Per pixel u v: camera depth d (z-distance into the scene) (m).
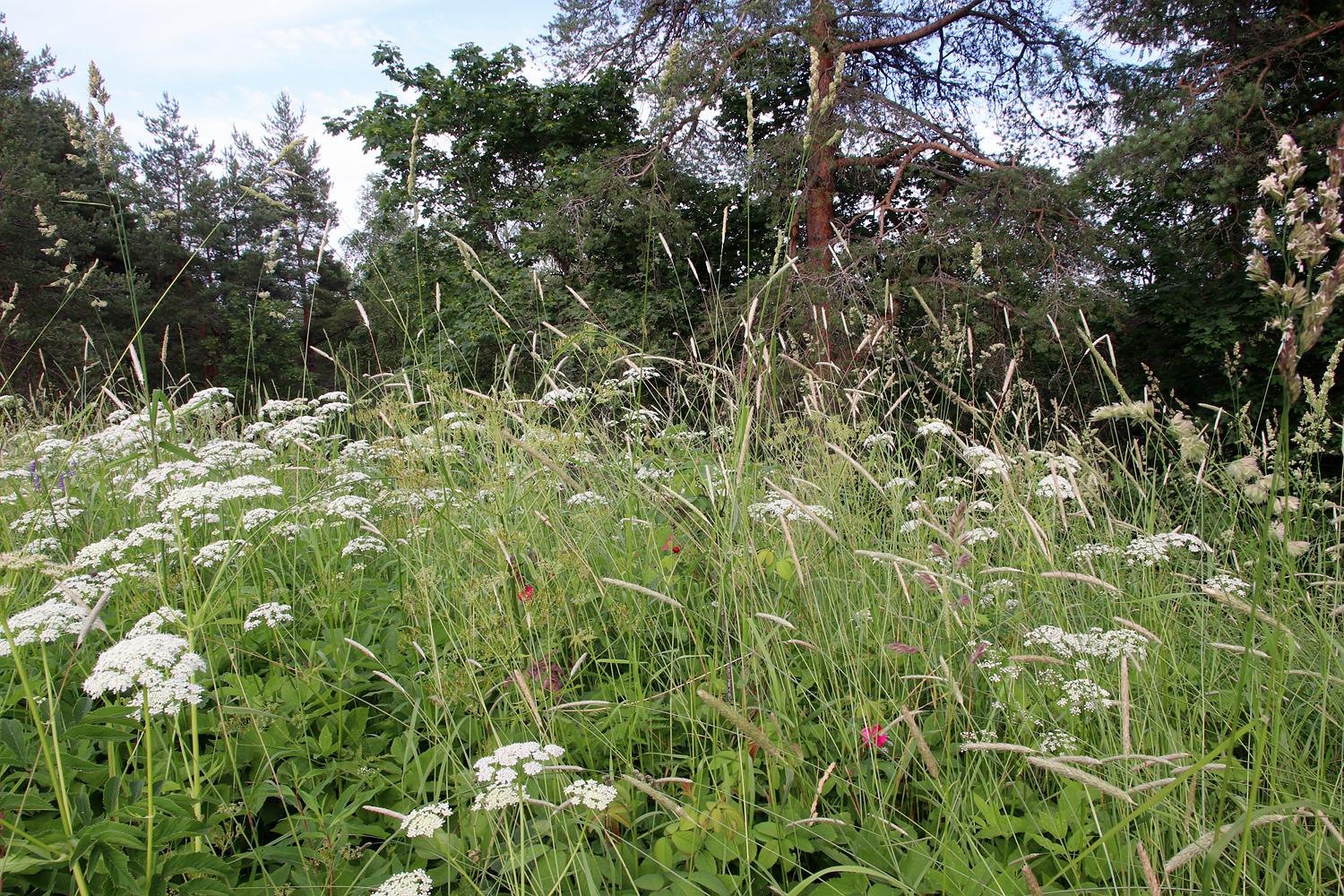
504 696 2.38
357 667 2.87
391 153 20.14
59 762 1.64
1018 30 15.59
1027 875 1.53
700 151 15.45
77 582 2.56
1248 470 1.77
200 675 2.53
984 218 13.51
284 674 2.68
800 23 14.46
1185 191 11.80
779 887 1.89
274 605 2.68
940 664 2.46
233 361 25.05
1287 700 2.59
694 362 4.88
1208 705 2.60
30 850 1.62
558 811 1.83
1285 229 1.32
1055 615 3.07
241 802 2.13
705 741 2.53
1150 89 12.99
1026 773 2.39
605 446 4.04
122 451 4.15
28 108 21.42
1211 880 1.64
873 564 3.21
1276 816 1.51
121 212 3.60
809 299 11.95
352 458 4.81
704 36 15.31
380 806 2.27
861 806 2.27
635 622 2.86
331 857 1.87
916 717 2.55
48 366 17.41
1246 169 11.48
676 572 3.33
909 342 11.25
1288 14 11.88
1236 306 11.84
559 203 16.53
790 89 16.34
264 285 26.72
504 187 21.77
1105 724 2.37
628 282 17.03
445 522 3.14
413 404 3.58
